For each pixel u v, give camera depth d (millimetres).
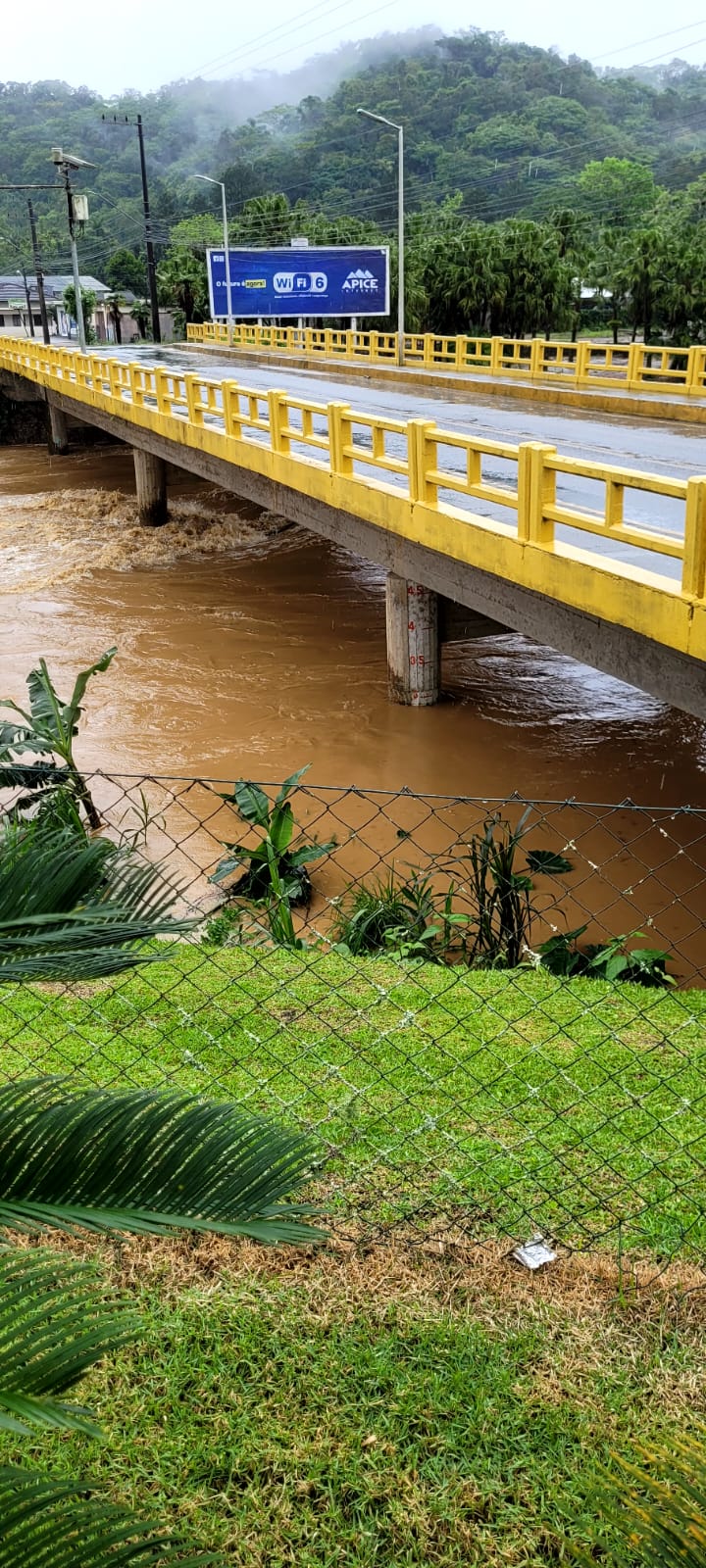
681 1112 4000
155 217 95250
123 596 19375
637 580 7152
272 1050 4512
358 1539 2631
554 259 45562
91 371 25922
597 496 10805
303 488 13367
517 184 78312
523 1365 3043
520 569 8633
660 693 7664
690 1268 3305
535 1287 3270
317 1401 2961
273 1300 3262
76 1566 1798
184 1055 4434
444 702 13297
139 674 14891
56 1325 1888
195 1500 2717
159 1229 1866
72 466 37125
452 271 44906
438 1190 3609
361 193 87438
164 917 2170
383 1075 4250
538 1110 4035
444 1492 2725
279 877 7383
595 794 10469
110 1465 2795
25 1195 1919
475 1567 2562
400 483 12484
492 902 6430
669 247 42625
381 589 19438
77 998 5027
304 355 34375
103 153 130250
